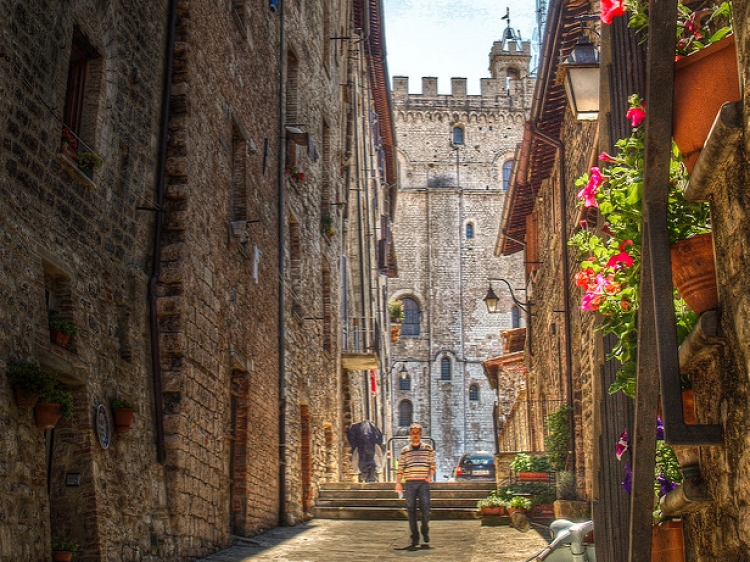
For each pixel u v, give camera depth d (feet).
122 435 32.96
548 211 78.18
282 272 60.75
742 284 13.99
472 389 247.91
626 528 21.44
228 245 47.73
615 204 19.61
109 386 32.68
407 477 48.01
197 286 41.45
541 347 87.97
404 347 248.93
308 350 69.21
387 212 189.88
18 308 26.35
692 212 18.12
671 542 18.80
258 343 53.62
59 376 29.04
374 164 150.71
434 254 253.24
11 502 24.57
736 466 14.49
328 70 85.61
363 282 111.34
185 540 38.01
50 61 29.32
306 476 65.72
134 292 35.81
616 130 21.90
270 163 59.52
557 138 69.31
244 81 53.26
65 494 29.58
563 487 59.47
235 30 51.39
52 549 27.35
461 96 260.01
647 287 16.67
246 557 41.57
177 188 40.06
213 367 43.55
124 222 35.50
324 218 80.33
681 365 16.49
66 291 30.04
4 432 24.58
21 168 27.20
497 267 253.03
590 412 55.31
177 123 40.75
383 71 143.74
